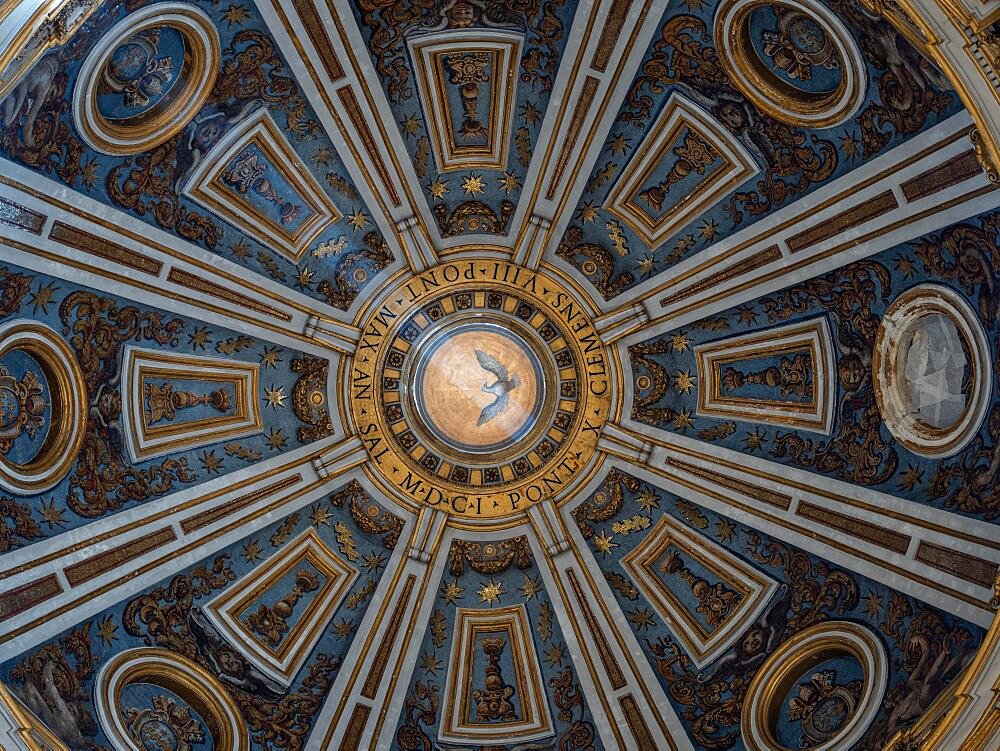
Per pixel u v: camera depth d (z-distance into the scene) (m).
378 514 20.16
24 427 16.50
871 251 16.77
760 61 16.58
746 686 18.05
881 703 15.87
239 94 17.55
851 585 17.30
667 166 18.84
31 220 15.92
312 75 17.78
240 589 19.05
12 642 15.49
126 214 17.23
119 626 17.33
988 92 12.49
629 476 20.05
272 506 19.47
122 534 17.70
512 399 20.48
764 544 18.78
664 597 19.41
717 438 19.45
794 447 18.64
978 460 15.44
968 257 15.19
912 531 16.45
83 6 13.38
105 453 17.72
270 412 19.70
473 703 19.25
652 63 17.67
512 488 20.31
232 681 18.34
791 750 16.91
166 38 15.98
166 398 18.77
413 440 20.41
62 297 16.80
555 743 18.78
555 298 20.14
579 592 19.70
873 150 16.14
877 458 17.33
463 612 19.83
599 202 19.45
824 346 18.23
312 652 19.19
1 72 12.84
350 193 19.25
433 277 20.06
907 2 12.73
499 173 19.45
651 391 20.02
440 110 18.84
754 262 18.47
